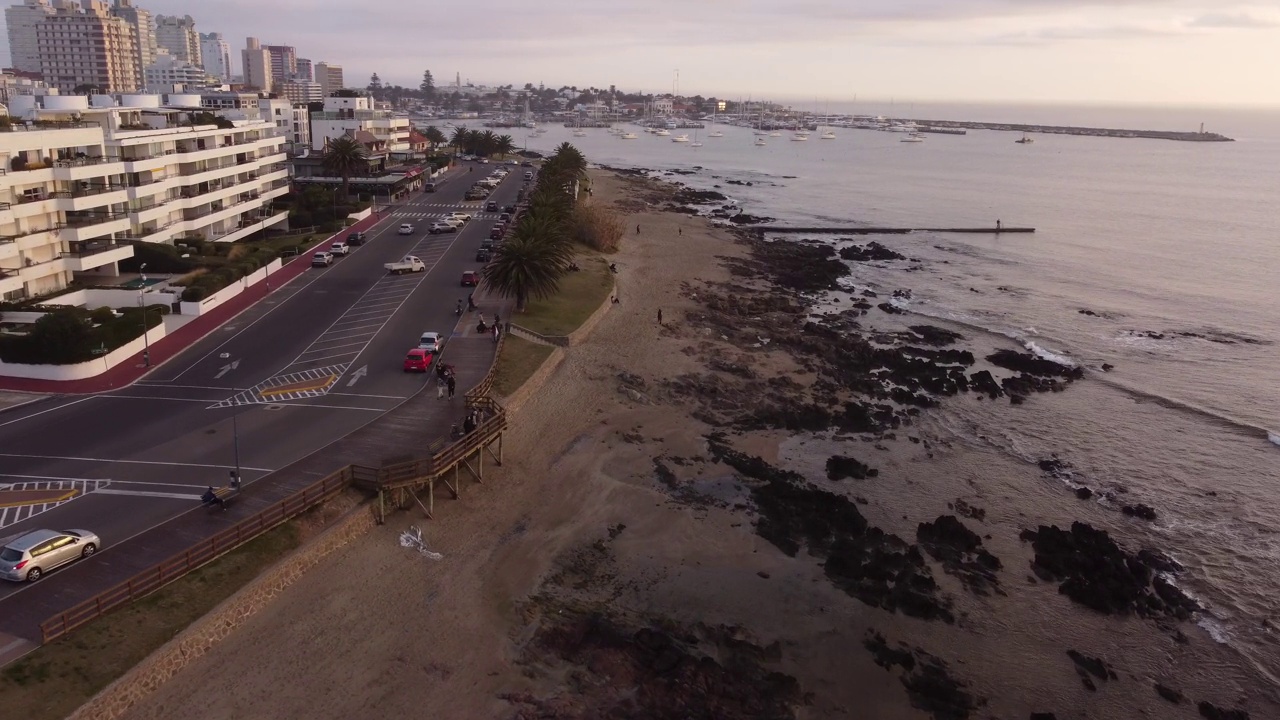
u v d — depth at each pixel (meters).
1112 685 40.41
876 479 59.25
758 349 85.19
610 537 49.34
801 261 129.88
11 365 61.78
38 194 76.12
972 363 84.94
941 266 131.88
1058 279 123.56
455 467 50.97
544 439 61.12
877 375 79.88
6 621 34.81
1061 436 67.94
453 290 93.06
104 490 45.97
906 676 39.78
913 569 48.09
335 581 42.09
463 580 43.78
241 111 139.38
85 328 62.91
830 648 41.34
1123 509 56.53
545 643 39.44
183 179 97.31
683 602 43.88
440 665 37.53
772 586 45.78
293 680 35.69
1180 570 49.97
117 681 32.47
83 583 37.66
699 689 37.25
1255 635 44.47
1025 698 39.22
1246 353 90.12
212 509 44.16
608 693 36.66
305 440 53.16
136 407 57.97
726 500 54.50
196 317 78.44
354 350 71.50
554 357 74.38
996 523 54.38
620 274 112.81
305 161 158.75
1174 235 158.75
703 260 127.12
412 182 170.38
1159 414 72.88
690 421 66.56
